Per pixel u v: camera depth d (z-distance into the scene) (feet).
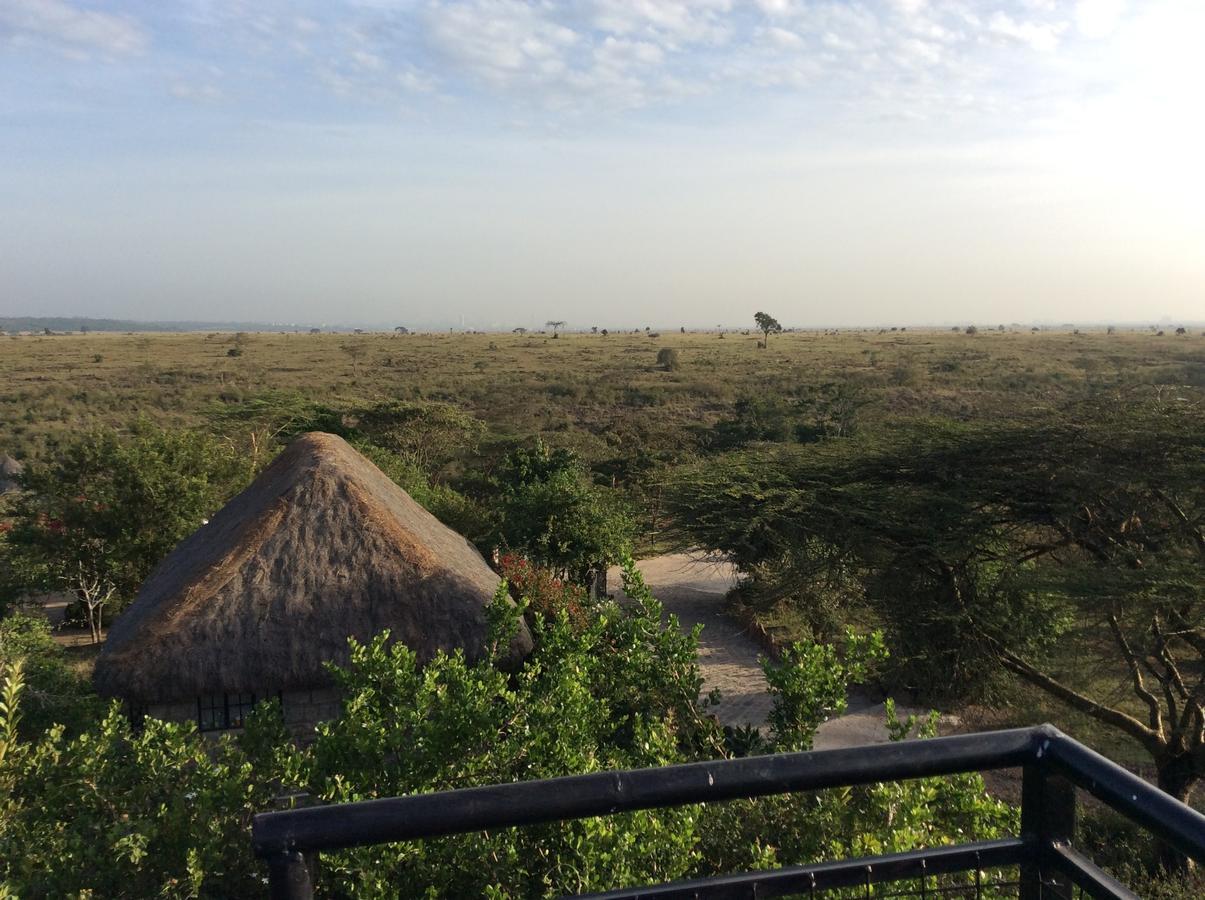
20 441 120.78
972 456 43.75
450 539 41.34
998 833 13.06
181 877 14.40
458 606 28.76
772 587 50.24
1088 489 39.52
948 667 44.62
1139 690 38.58
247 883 15.24
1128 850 29.01
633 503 73.26
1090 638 40.75
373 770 15.10
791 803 14.16
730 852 13.79
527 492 63.98
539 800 4.87
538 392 178.50
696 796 5.04
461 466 99.66
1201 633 37.76
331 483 31.96
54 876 14.05
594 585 65.87
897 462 46.24
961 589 44.55
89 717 27.09
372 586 28.73
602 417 156.76
